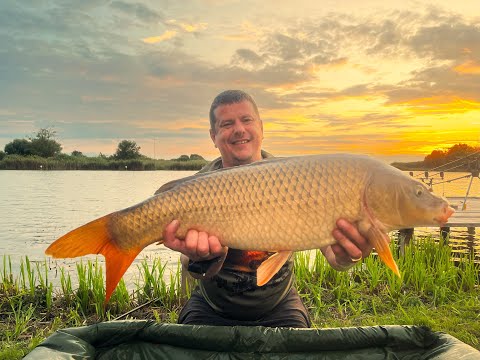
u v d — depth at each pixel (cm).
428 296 188
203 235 85
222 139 119
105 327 100
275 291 109
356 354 98
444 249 239
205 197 85
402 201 80
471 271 204
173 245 87
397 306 175
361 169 81
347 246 82
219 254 88
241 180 84
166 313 171
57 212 627
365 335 98
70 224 516
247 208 83
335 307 178
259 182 83
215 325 110
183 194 86
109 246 87
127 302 179
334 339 97
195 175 88
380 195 80
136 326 100
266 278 85
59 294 190
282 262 85
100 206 707
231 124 118
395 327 99
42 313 170
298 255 225
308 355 98
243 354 98
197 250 85
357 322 161
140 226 86
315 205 81
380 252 80
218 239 85
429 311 169
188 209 85
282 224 82
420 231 369
